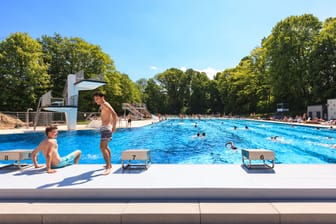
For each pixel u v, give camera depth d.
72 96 17.91
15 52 26.91
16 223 2.60
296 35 32.19
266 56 36.22
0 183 3.36
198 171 4.00
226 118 43.00
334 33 29.23
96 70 35.06
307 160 7.61
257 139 12.99
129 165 4.43
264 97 43.28
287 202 2.92
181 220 2.57
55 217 2.60
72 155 4.82
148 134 15.78
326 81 30.17
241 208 2.71
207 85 64.06
